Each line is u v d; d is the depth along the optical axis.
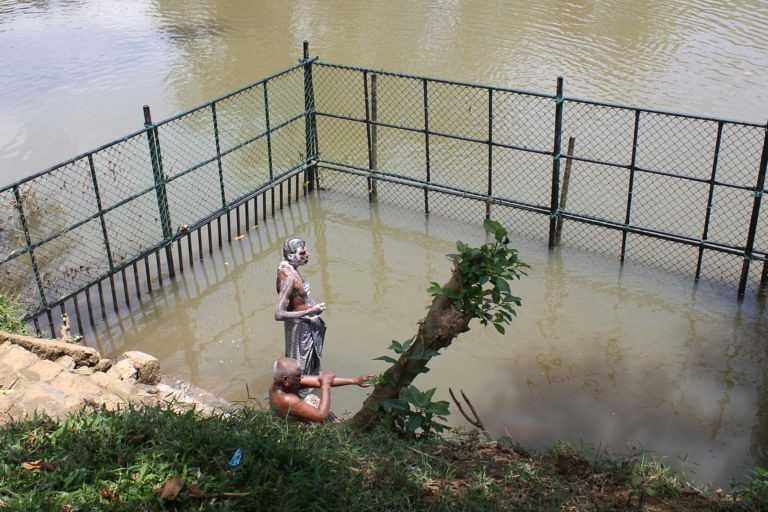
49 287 9.78
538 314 9.28
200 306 9.63
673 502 5.12
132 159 12.87
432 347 5.44
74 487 4.36
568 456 5.63
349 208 11.88
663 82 14.87
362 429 5.75
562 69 15.65
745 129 12.96
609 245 10.67
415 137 13.48
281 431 5.17
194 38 18.45
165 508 4.27
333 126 13.92
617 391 7.94
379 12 19.67
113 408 5.69
